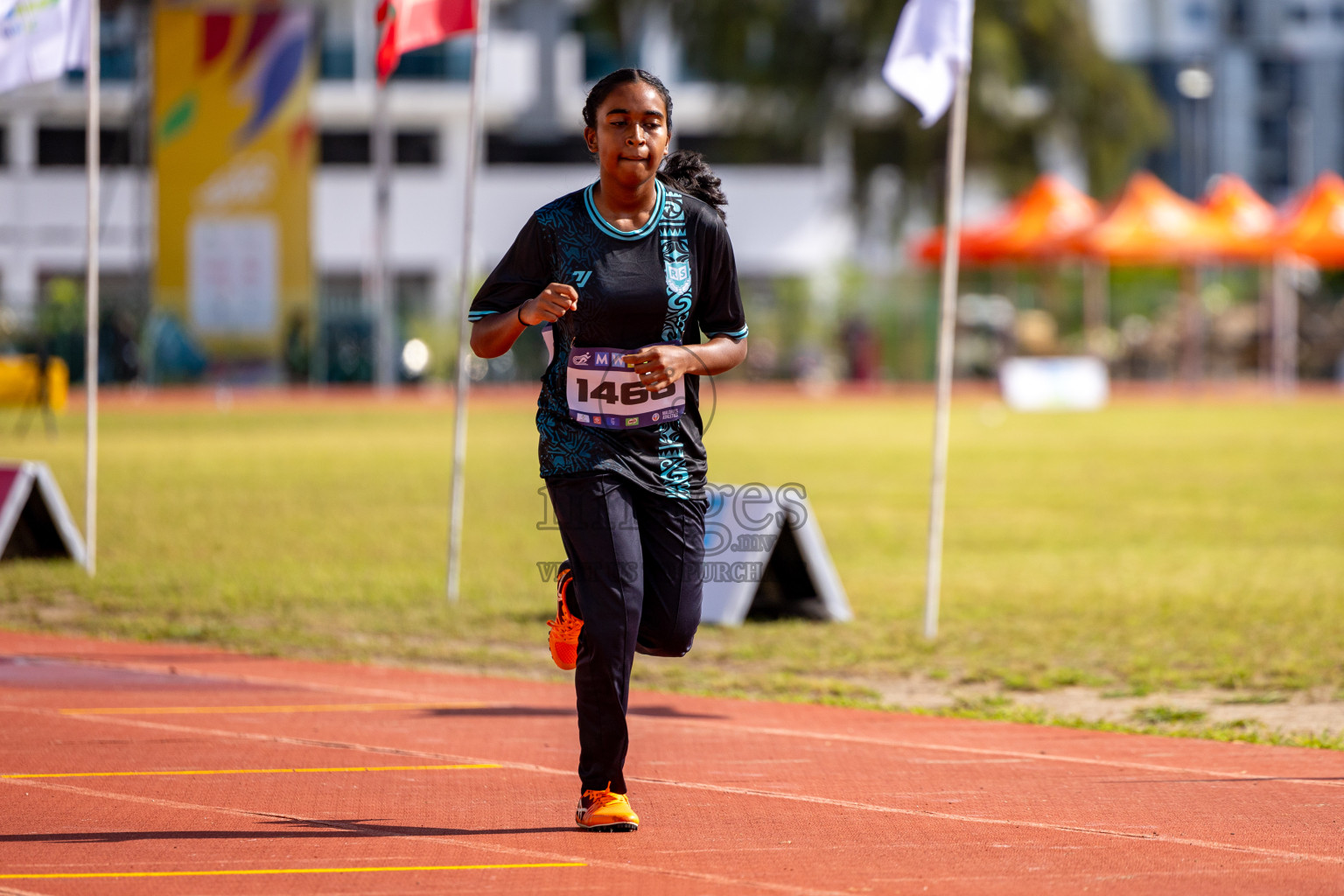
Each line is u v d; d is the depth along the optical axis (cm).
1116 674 2184
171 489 4559
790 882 1222
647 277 1276
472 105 2652
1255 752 1702
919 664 2256
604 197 1283
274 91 9688
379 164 10556
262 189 9800
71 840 1323
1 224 12912
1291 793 1520
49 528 3114
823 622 2609
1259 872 1253
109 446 6122
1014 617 2647
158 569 3031
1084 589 2944
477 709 1909
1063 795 1507
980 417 8625
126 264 13012
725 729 1823
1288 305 11656
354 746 1694
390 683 2073
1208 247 9456
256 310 10038
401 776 1563
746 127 12950
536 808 1442
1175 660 2270
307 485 4744
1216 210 9994
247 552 3300
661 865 1263
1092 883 1223
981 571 3203
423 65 13862
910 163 12606
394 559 3250
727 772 1603
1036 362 9856
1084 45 12744
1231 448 6412
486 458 5759
